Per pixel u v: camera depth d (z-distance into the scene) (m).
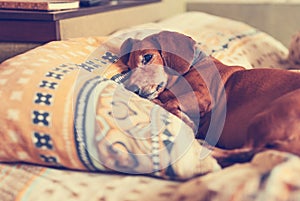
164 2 2.39
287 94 0.92
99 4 1.64
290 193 0.69
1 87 0.96
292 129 0.83
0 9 1.32
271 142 0.83
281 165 0.73
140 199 0.80
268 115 0.87
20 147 0.92
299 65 1.72
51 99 0.91
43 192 0.86
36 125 0.90
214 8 2.41
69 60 1.07
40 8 1.29
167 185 0.84
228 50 1.57
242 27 1.88
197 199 0.73
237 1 2.40
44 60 1.03
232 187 0.72
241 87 0.99
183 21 1.83
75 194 0.84
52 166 0.94
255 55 1.69
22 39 1.30
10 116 0.92
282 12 2.32
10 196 0.87
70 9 1.40
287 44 2.36
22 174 0.92
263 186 0.70
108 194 0.83
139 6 2.00
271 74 1.01
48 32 1.27
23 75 0.97
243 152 0.84
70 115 0.89
